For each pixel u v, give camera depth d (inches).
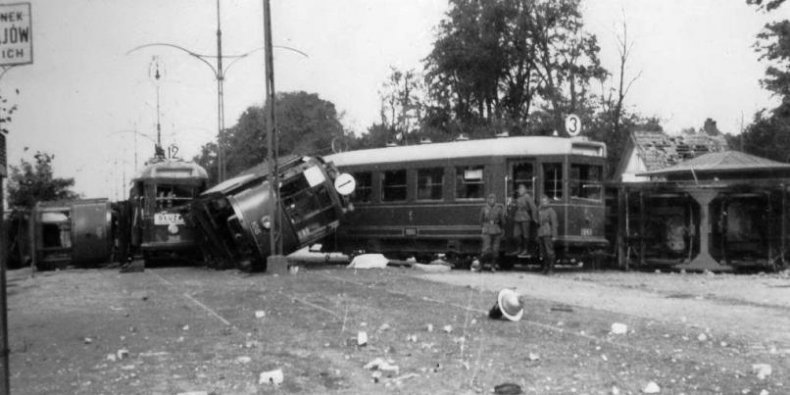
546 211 942.4
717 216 1029.2
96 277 1076.5
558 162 988.6
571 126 1021.8
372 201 1155.9
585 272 1005.8
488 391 325.1
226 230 1096.2
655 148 2032.5
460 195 1050.1
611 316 548.1
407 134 2559.1
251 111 3329.2
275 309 607.2
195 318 568.7
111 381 353.7
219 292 758.5
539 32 2236.7
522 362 382.3
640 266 1047.0
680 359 388.8
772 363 381.4
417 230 1093.8
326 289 755.4
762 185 995.9
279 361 394.6
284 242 1023.0
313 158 1056.8
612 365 374.6
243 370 373.7
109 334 500.4
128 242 1412.4
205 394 319.0
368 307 605.3
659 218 1045.8
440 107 2410.2
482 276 901.2
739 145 2452.0
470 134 2253.9
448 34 2326.5
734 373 356.2
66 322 567.5
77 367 388.8
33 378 363.3
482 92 2340.1
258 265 1034.1
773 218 1008.9
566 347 423.2
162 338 477.1
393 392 324.5
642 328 490.6
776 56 1449.3
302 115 3344.0
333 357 402.6
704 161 1256.8
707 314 562.6
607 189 1068.5
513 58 2294.5
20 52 265.6
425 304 621.9
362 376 356.2
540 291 725.9
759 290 748.0
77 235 1328.7
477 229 1029.8
